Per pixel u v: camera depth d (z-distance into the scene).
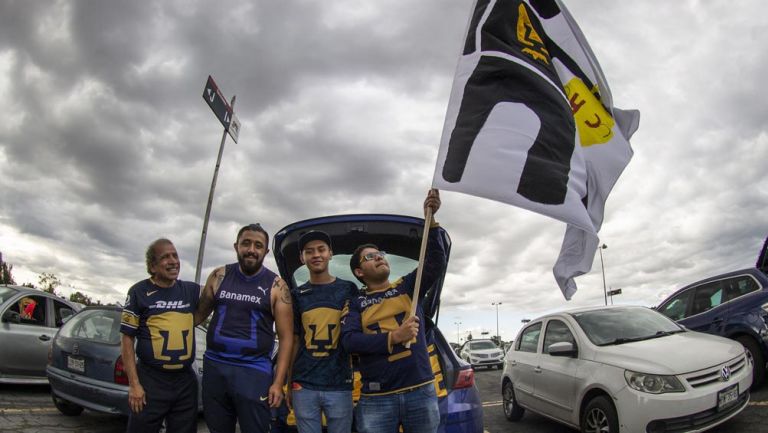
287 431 3.86
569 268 3.89
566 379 6.03
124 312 3.67
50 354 6.45
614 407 5.20
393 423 3.16
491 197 3.40
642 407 4.86
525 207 3.41
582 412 5.73
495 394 11.51
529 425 7.31
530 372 7.04
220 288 3.66
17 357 7.64
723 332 7.25
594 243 3.85
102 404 5.65
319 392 3.36
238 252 3.69
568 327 6.56
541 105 3.75
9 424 5.88
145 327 3.67
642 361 5.19
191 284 3.92
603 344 5.92
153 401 3.57
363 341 3.14
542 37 4.21
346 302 3.51
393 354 3.16
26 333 7.81
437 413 3.19
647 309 7.01
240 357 3.49
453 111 3.71
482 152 3.51
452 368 4.04
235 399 3.42
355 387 4.11
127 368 3.57
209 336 3.55
